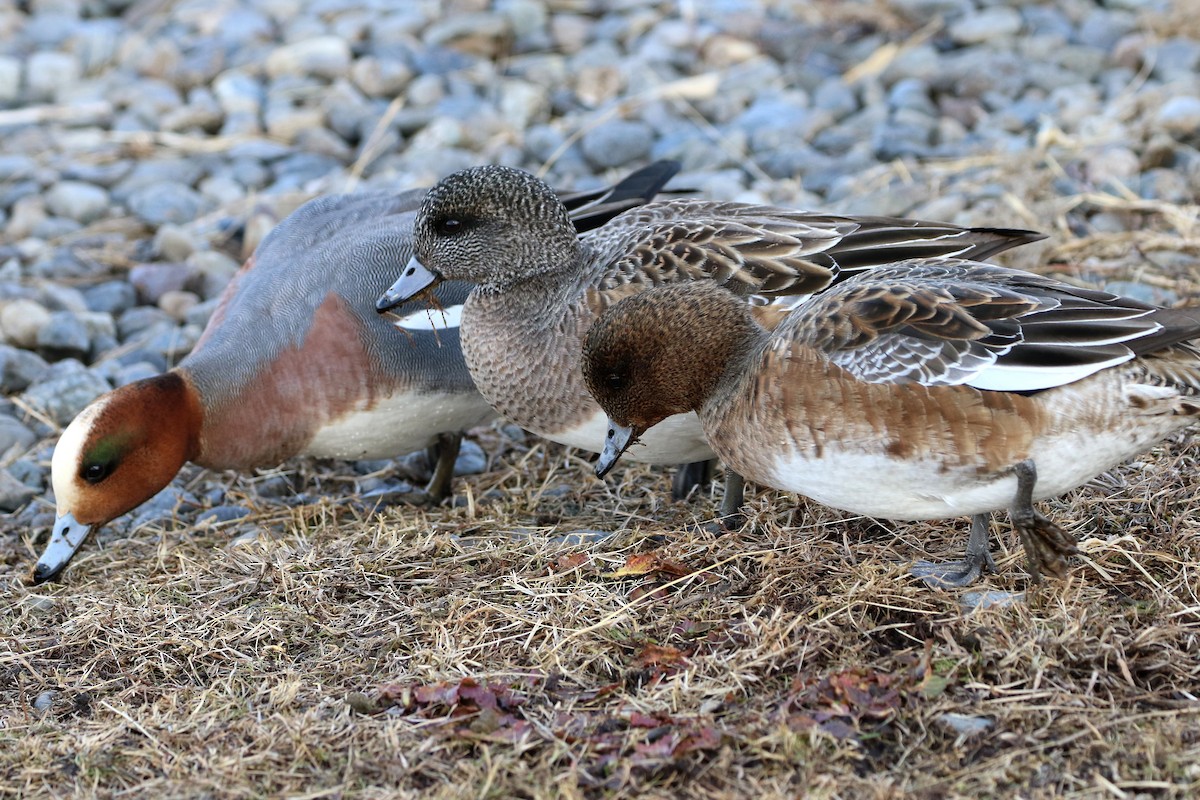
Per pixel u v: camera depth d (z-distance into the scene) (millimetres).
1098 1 16828
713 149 14414
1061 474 6848
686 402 7715
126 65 17422
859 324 6945
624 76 16094
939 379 6738
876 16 16703
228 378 9164
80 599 8516
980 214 12375
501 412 8828
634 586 7891
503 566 8336
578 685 7062
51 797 6551
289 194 13875
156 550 9352
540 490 9594
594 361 7664
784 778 6199
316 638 7797
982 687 6652
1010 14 16266
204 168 15148
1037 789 6035
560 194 10969
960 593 7496
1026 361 6664
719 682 6855
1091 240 11805
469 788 6277
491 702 6887
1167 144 12984
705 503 9070
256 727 6895
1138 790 5992
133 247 13852
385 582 8320
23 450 10914
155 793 6500
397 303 8867
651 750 6359
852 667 6848
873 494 7082
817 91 15500
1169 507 8148
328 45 16922
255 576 8500
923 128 14383
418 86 16078
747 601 7598
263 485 10266
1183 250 11633
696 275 8391
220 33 17922
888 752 6367
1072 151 13375
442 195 8695
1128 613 7121
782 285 8391
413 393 9273
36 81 17094
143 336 12273
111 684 7555
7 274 13273
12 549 9594
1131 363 6672
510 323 8617
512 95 15617
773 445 7180
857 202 12898
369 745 6672
